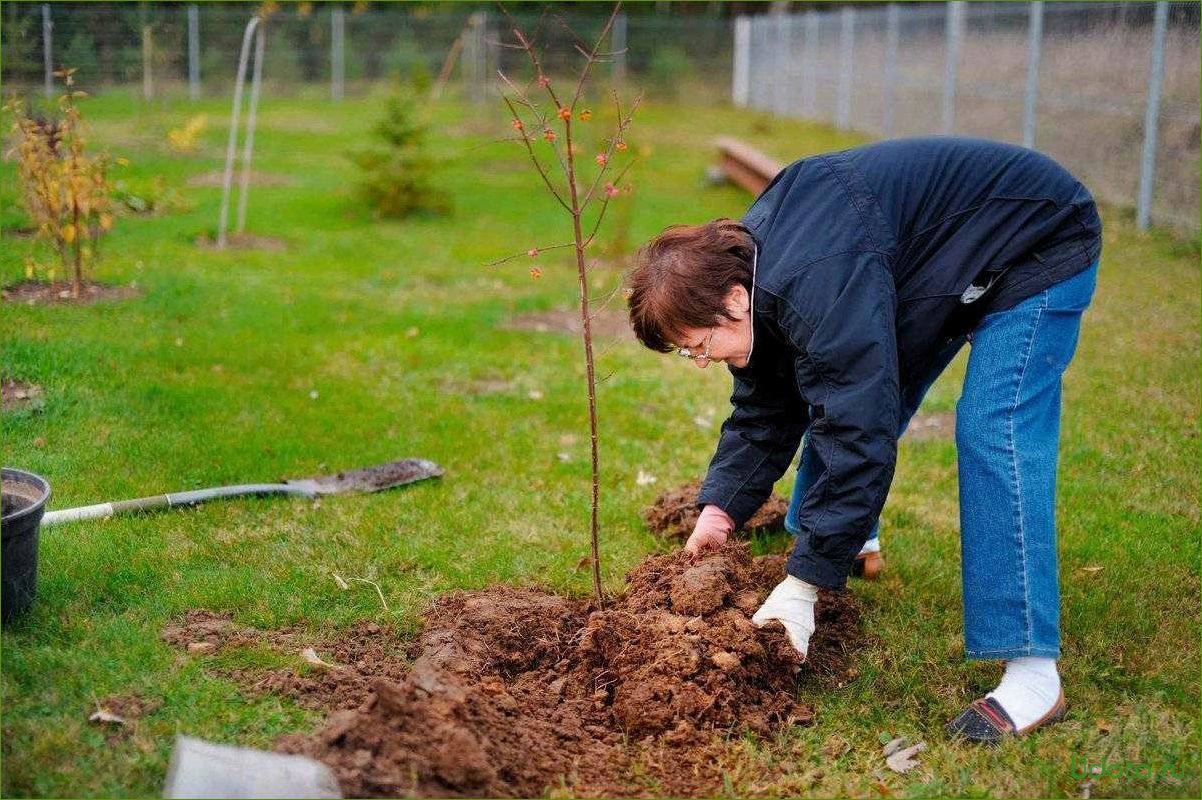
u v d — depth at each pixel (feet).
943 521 13.97
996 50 43.04
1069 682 10.08
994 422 8.93
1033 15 38.99
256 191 38.83
